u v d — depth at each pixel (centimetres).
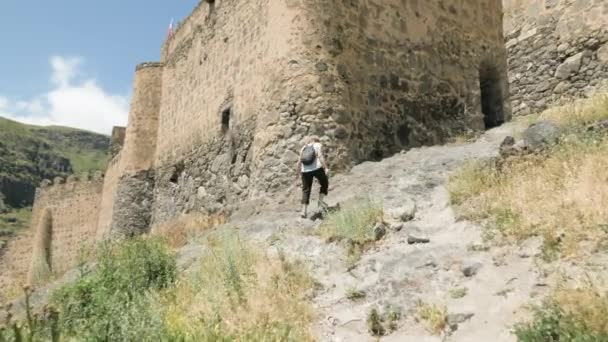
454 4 1542
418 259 642
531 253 577
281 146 1159
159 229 1474
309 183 941
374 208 809
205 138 1739
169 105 2189
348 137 1184
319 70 1189
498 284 546
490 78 1620
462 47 1523
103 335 529
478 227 687
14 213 7944
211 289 652
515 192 706
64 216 3244
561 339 407
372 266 660
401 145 1294
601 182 633
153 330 530
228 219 1211
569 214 597
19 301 948
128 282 714
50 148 10494
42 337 536
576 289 464
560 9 1439
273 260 727
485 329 486
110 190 2781
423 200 852
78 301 648
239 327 548
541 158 779
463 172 870
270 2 1327
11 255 3400
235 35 1585
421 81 1391
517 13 1576
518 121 1412
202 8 1947
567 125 863
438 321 511
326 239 772
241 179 1384
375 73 1297
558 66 1412
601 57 1311
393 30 1370
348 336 537
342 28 1259
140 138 2297
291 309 582
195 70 1938
